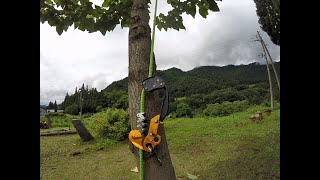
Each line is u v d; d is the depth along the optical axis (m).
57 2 2.89
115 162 6.27
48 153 7.37
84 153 7.45
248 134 7.98
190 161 5.68
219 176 4.39
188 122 13.45
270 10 11.09
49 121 14.63
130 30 2.17
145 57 2.07
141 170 1.69
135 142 1.64
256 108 19.19
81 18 3.05
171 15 3.07
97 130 8.79
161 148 1.95
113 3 2.99
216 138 7.85
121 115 9.02
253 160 4.97
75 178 5.21
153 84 1.69
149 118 1.91
